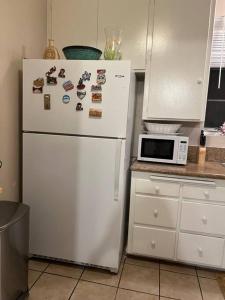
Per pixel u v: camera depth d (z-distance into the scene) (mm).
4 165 1929
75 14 2334
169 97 2240
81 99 1837
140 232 2123
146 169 2016
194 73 2172
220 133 2537
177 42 2166
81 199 1957
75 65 1812
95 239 1983
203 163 2373
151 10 2182
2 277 1387
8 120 1948
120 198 1893
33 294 1761
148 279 1973
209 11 2090
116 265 1980
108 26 2268
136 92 2508
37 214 2051
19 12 1993
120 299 1747
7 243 1387
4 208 1604
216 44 2492
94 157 1884
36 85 1889
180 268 2131
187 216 2023
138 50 2240
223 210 1960
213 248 2021
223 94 2602
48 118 1910
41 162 1978
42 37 2383
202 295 1825
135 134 2584
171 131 2307
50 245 2070
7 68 1893
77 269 2062
